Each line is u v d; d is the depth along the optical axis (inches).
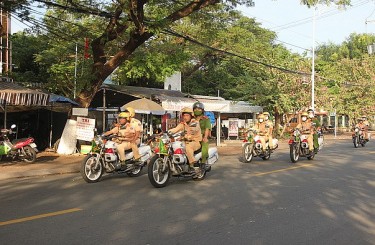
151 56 795.4
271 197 331.9
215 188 372.5
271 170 503.2
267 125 615.5
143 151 439.2
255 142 599.8
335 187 380.8
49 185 396.5
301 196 337.1
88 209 285.0
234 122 1156.5
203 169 415.5
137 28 607.8
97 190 362.6
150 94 787.4
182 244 208.4
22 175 470.9
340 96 1568.7
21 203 307.3
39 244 206.1
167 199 321.7
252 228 239.6
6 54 1052.5
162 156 381.7
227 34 1101.7
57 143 721.6
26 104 581.9
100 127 958.4
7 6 551.8
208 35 770.2
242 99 1230.9
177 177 423.2
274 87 1239.5
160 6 658.8
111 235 222.4
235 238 219.6
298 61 1343.5
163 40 953.5
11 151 568.7
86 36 724.7
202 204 303.7
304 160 628.1
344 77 1676.9
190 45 1057.5
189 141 394.0
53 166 541.6
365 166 547.2
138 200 317.4
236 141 1114.7
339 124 2154.3
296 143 595.2
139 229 234.7
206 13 714.2
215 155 440.8
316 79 1401.3
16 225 241.8
